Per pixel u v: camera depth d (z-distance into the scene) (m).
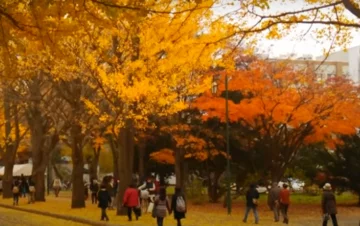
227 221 21.66
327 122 26.48
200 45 14.57
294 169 35.47
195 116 30.75
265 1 10.45
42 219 24.14
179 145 30.06
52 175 68.44
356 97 25.94
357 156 30.97
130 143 23.22
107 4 8.67
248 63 26.83
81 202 29.38
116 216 23.14
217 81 26.50
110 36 19.03
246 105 26.12
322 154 32.50
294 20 10.78
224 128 31.47
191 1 10.32
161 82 20.20
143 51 19.09
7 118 37.06
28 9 8.91
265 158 30.25
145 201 24.75
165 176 45.09
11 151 41.34
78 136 28.86
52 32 9.42
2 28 9.22
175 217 17.55
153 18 13.03
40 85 29.47
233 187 36.81
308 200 36.25
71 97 26.41
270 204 23.61
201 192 37.09
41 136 35.34
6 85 27.91
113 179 33.97
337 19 11.15
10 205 33.06
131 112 21.25
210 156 33.41
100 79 20.81
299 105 25.64
